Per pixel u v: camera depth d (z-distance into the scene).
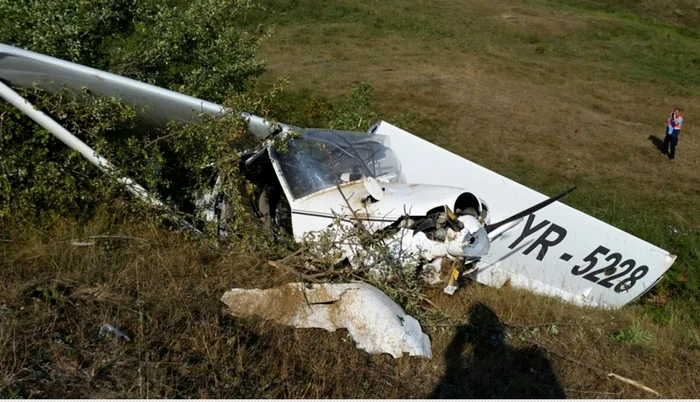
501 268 6.59
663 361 4.87
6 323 3.66
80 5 6.84
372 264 4.88
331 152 5.75
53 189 5.47
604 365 4.68
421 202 5.01
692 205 12.98
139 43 7.41
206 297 4.50
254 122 5.50
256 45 8.56
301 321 4.42
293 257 5.05
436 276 5.04
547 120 17.20
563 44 28.08
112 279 4.47
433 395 3.97
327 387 3.75
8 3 6.63
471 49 24.84
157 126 5.94
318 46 22.98
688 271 8.56
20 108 5.27
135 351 3.67
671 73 25.75
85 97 5.50
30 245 4.92
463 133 15.57
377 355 4.29
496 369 4.43
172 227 5.72
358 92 10.45
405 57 22.47
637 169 14.79
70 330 3.76
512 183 6.60
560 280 6.73
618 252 6.54
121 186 5.53
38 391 3.19
